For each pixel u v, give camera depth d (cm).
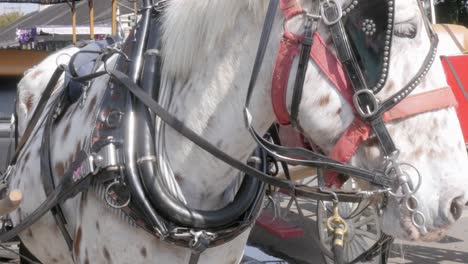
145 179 181
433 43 165
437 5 1612
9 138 339
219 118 185
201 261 195
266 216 501
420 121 161
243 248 209
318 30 164
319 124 167
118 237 190
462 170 161
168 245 188
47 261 252
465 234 586
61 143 220
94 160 188
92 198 196
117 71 194
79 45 298
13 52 500
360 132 164
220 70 182
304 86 166
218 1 179
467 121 505
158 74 194
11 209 204
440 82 162
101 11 1516
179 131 182
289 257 431
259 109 179
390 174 162
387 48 159
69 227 219
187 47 186
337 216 229
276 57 169
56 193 205
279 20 169
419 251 536
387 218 170
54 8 2078
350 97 163
